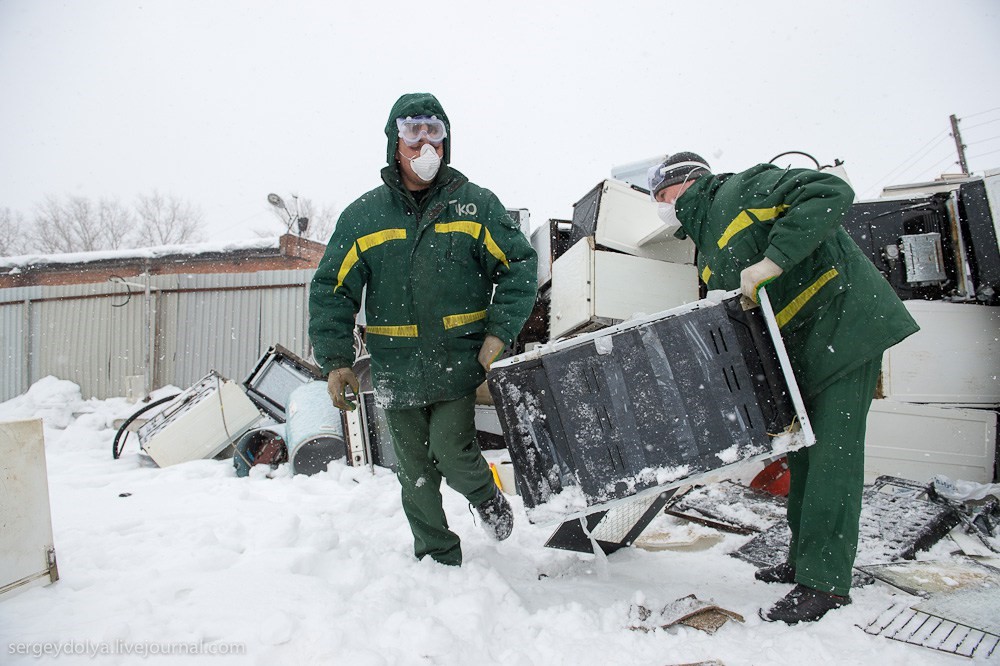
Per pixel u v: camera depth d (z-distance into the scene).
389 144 2.32
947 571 2.34
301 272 10.76
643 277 4.68
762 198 2.17
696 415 1.97
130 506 3.58
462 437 2.34
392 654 1.65
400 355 2.31
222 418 5.55
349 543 2.67
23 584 2.00
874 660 1.68
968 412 3.83
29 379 11.62
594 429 1.98
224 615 1.79
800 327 2.20
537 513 1.96
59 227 30.72
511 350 5.44
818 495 2.02
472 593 2.02
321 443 4.73
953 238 4.17
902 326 2.08
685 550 2.83
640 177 6.02
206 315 11.06
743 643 1.81
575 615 1.95
